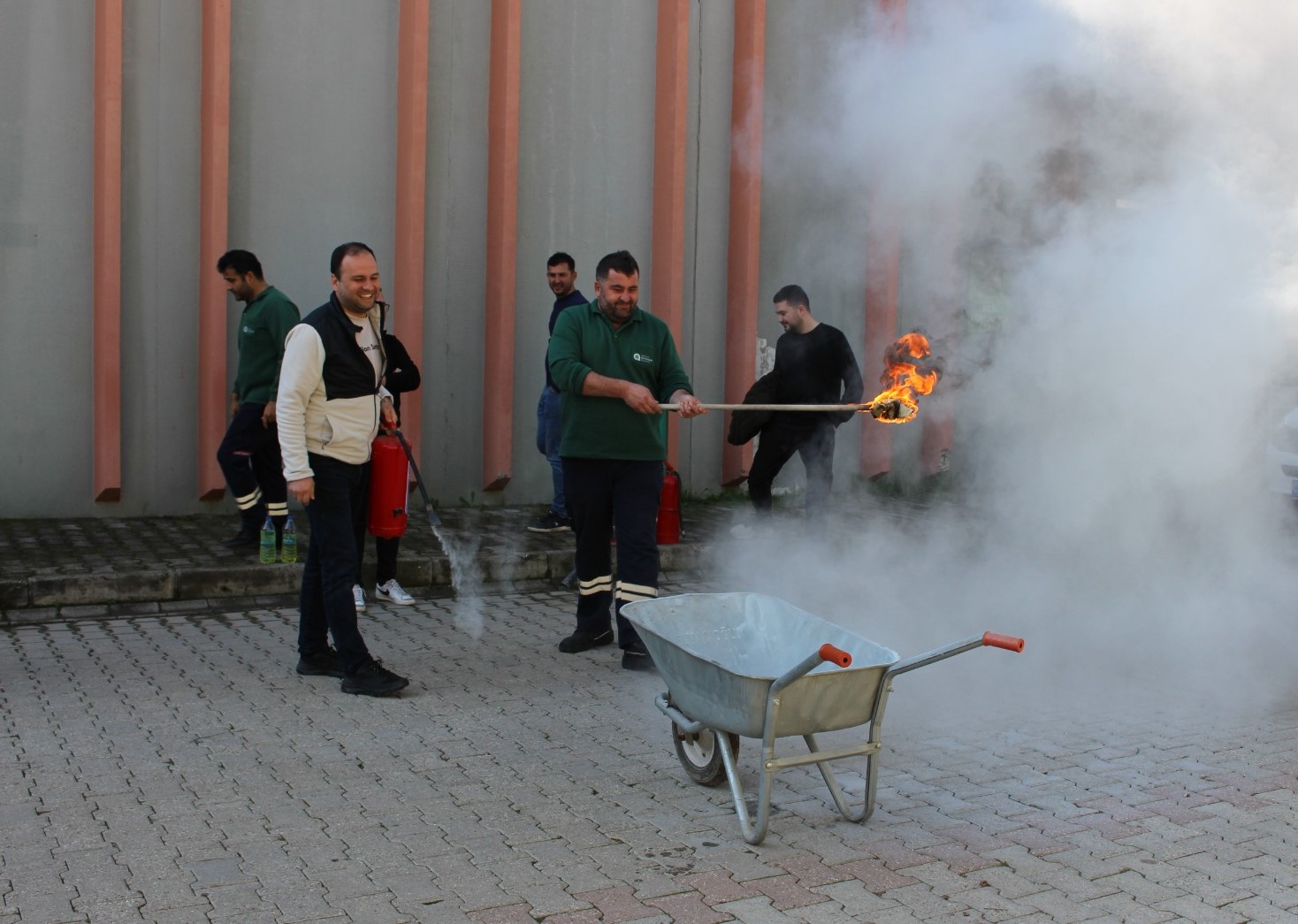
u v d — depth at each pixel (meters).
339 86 9.09
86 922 3.17
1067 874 3.58
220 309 8.62
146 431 8.64
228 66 8.52
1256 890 3.49
